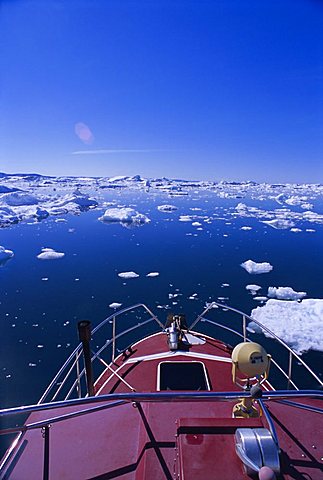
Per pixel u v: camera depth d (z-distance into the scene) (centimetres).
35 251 3584
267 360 244
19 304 2102
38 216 6291
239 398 233
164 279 2620
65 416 255
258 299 2197
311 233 4697
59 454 262
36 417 307
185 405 290
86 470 247
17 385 1309
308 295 2316
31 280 2584
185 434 206
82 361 1454
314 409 246
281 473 196
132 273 2755
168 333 634
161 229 5062
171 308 2053
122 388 513
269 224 5538
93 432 283
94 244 3981
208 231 4869
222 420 214
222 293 2322
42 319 1880
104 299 2194
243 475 182
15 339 1656
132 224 5578
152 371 544
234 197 11762
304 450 229
